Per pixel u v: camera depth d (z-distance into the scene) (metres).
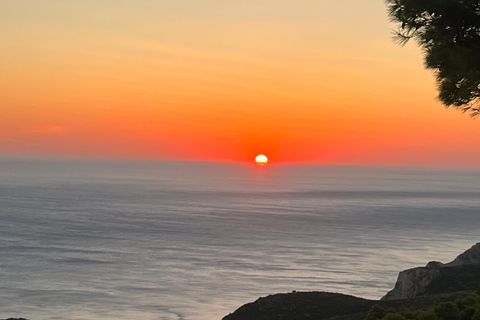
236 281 98.62
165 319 71.50
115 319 70.94
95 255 128.62
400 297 61.69
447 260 127.25
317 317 48.88
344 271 110.56
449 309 18.98
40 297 83.81
